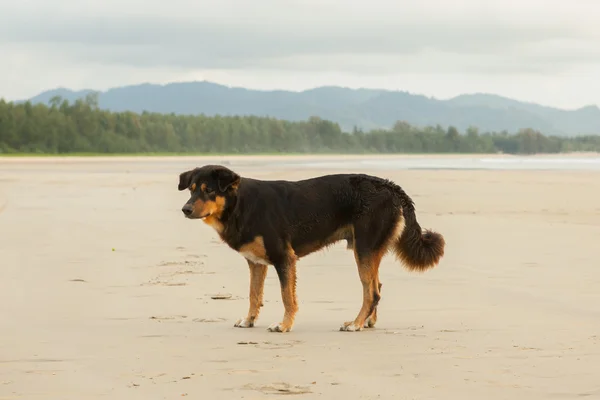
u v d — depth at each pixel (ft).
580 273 45.32
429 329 31.71
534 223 72.84
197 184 33.06
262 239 33.01
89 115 490.08
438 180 157.38
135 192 120.06
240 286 41.81
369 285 33.27
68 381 23.71
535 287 41.04
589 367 25.17
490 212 84.79
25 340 29.32
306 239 34.32
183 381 23.70
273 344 29.25
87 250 55.21
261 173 192.13
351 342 29.58
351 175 35.37
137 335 30.55
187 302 37.68
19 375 24.43
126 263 49.39
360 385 23.22
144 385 23.26
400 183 145.38
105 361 26.25
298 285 42.42
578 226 69.97
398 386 23.09
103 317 34.01
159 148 526.98
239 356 27.17
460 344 28.71
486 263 49.08
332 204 34.53
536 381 23.57
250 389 22.80
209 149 571.69
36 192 119.75
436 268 47.19
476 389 22.76
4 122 440.86
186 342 29.43
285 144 650.43
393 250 35.14
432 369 25.08
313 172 199.82
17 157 372.17
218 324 33.24
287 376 24.29
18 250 55.01
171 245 58.13
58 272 45.78
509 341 29.09
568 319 33.27
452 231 66.28
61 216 80.53
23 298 38.01
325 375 24.40
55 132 456.45
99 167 239.50
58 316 34.01
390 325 32.83
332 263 49.32
